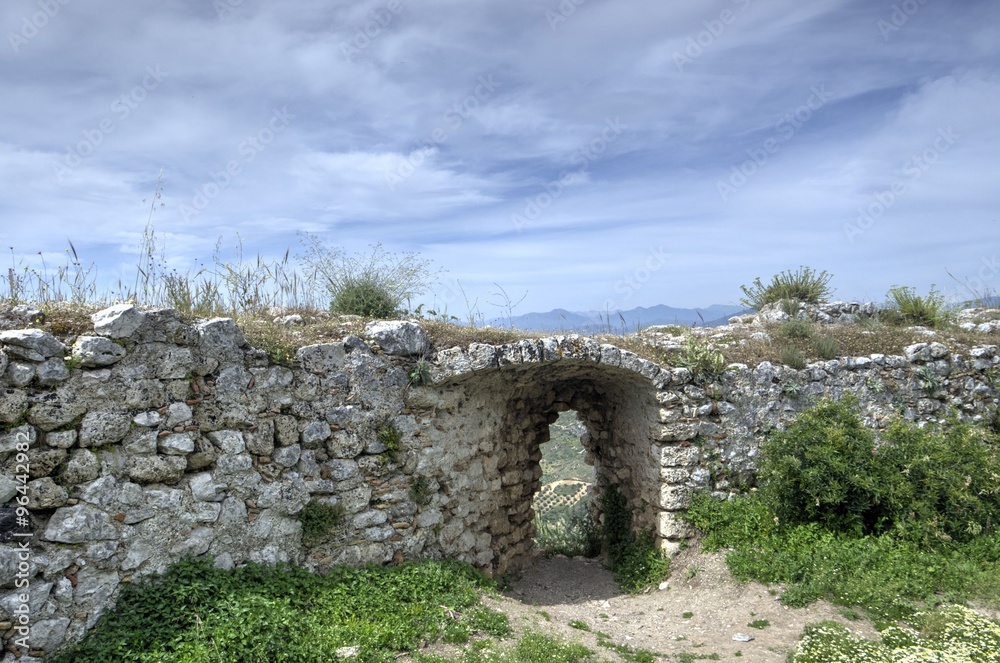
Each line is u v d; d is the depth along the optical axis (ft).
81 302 24.16
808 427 30.55
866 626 23.08
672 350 34.58
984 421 36.83
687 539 31.89
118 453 20.67
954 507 28.30
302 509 24.76
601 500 39.50
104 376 20.51
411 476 28.09
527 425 37.17
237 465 23.18
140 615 19.84
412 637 21.09
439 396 29.07
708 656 22.40
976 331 42.98
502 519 34.35
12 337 18.89
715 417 33.40
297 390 25.03
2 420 18.58
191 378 22.45
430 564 26.89
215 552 22.47
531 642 21.65
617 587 33.32
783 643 22.62
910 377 36.47
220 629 19.24
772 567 27.78
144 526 20.94
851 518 28.81
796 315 44.88
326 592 23.39
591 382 39.11
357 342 26.89
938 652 19.72
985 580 25.02
